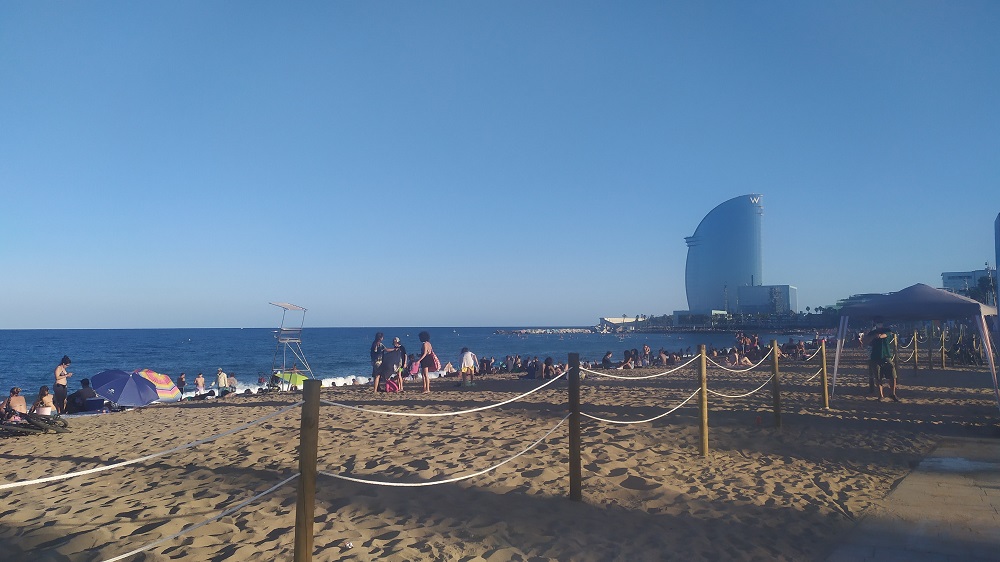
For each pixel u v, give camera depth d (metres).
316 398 3.49
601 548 4.76
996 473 7.24
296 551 3.41
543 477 6.75
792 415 11.09
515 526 5.20
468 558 4.48
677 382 18.86
